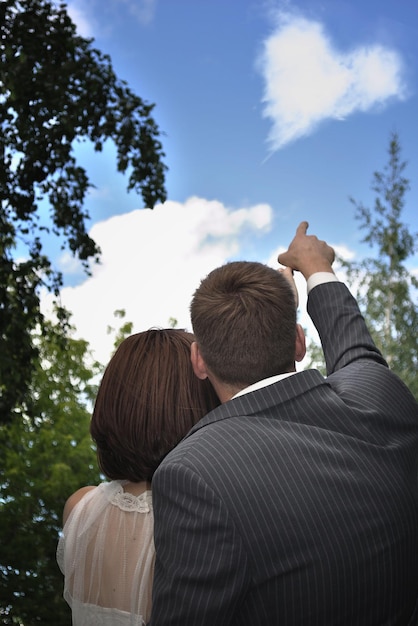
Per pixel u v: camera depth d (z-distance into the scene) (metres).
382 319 18.88
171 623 1.02
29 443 19.78
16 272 9.00
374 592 1.06
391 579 1.07
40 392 21.52
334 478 1.07
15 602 15.16
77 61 9.24
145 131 9.87
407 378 17.91
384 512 1.08
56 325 9.88
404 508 1.11
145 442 1.39
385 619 1.08
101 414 1.43
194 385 1.43
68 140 9.23
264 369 1.16
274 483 1.05
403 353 18.17
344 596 1.04
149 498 1.40
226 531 1.02
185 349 1.46
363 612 1.05
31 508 17.86
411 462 1.18
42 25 8.82
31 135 9.01
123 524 1.38
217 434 1.10
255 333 1.15
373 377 1.26
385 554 1.07
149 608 1.34
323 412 1.14
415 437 1.22
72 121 9.01
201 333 1.18
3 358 8.80
